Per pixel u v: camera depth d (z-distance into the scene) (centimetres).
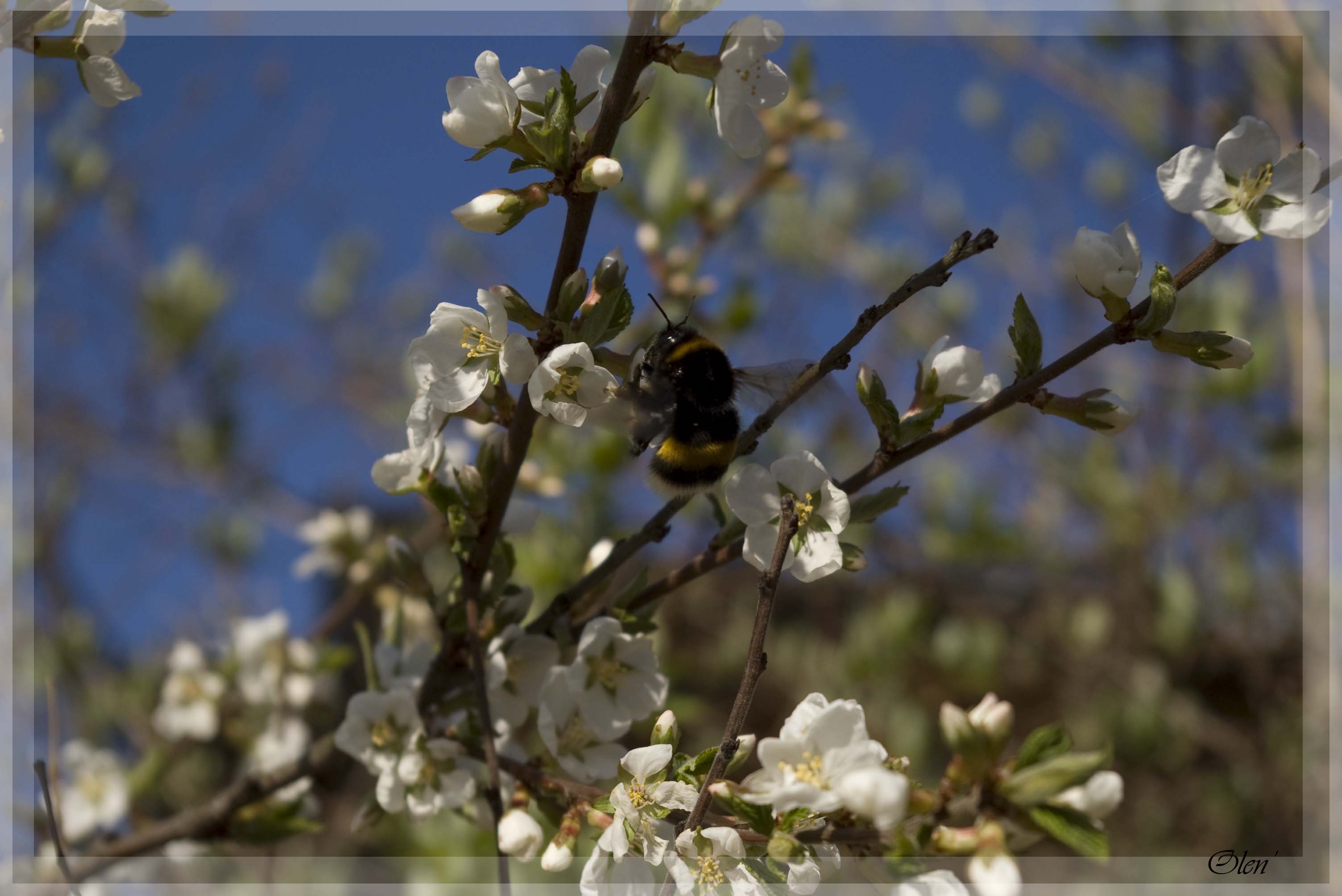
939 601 778
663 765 193
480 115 190
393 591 407
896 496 223
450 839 409
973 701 689
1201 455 693
